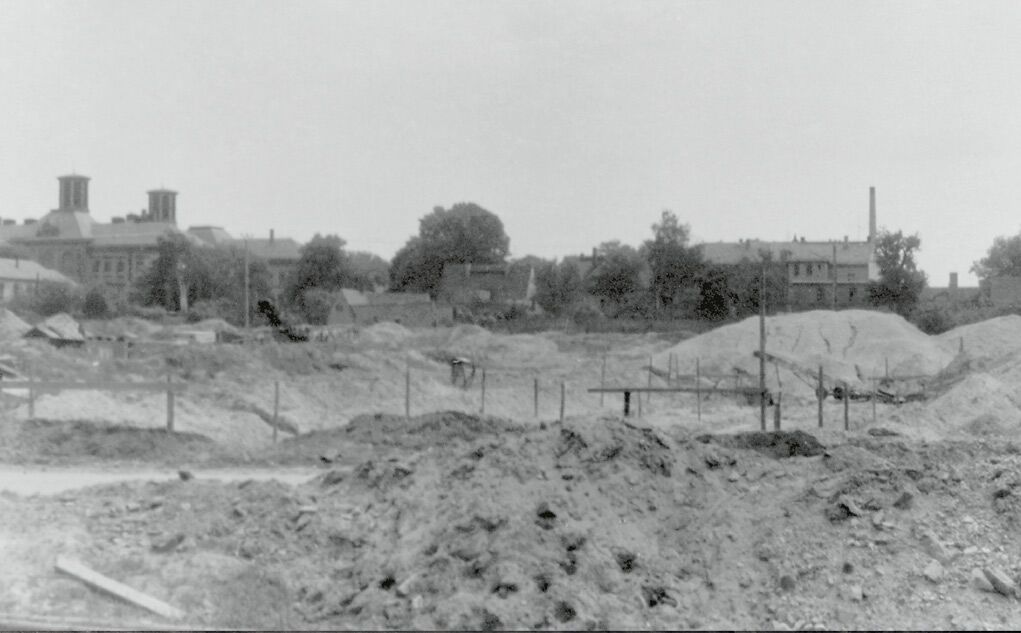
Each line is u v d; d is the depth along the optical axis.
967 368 50.34
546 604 18.50
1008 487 20.56
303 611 19.36
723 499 21.36
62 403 38.84
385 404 48.75
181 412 41.44
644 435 22.45
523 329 99.25
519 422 38.31
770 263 97.12
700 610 18.88
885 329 71.69
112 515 22.98
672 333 89.94
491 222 127.94
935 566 19.20
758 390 35.97
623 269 105.31
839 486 20.94
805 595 19.02
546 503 20.41
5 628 17.55
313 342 73.44
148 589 19.52
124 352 60.22
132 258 143.25
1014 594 18.67
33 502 23.97
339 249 121.69
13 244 146.75
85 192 153.75
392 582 19.78
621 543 20.05
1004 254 138.38
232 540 21.69
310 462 32.72
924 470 21.41
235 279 116.06
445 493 21.81
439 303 111.25
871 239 124.81
